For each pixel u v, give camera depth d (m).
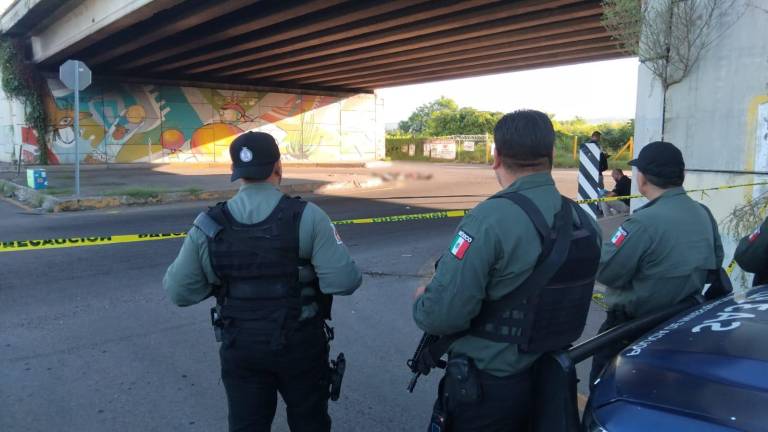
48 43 21.59
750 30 5.18
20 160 21.45
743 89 5.26
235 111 29.16
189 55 22.53
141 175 21.27
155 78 26.52
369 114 33.94
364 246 8.91
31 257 7.73
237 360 2.42
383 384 4.07
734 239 5.32
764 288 2.53
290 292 2.37
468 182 20.39
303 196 15.81
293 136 31.33
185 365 4.29
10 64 23.53
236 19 17.11
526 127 1.96
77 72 13.00
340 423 3.54
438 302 1.90
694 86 5.65
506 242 1.85
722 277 2.93
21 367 4.21
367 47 21.03
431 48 20.52
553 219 1.95
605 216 10.28
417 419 3.61
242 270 2.34
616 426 1.71
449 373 2.03
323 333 2.56
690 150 5.72
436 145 39.72
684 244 2.67
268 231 2.33
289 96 30.89
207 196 15.12
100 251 8.16
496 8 14.84
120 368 4.23
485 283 1.88
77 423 3.45
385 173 20.56
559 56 21.98
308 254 2.39
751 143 5.21
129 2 14.80
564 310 1.96
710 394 1.63
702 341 1.96
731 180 5.39
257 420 2.50
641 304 2.78
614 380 1.95
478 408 2.00
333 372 2.67
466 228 1.90
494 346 1.95
